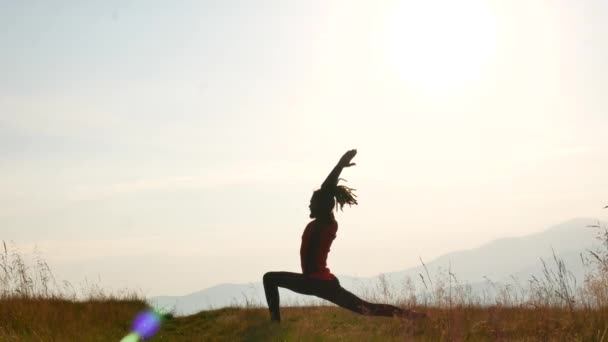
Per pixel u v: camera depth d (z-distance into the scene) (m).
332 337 8.16
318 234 8.79
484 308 9.24
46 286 12.01
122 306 12.11
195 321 11.12
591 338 7.27
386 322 9.21
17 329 9.45
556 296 8.63
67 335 8.95
